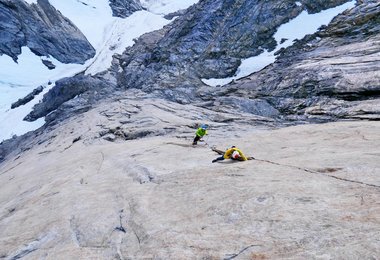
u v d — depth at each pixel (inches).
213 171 351.3
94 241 245.3
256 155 434.3
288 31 2116.1
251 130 870.4
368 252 131.5
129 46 4325.8
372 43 1421.0
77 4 6003.9
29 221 343.9
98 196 374.0
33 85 3777.1
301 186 239.8
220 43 2304.4
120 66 3693.4
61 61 4436.5
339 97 1118.4
